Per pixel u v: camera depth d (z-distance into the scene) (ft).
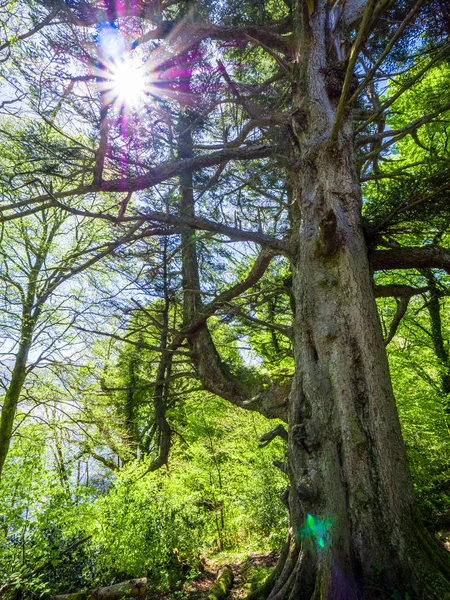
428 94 20.92
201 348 20.62
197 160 16.19
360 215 14.55
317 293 13.35
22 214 13.88
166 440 21.98
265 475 28.84
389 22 15.81
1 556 16.71
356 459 10.67
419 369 29.27
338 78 15.90
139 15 16.74
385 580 9.23
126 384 33.73
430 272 21.49
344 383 11.66
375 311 12.81
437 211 14.47
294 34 18.71
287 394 16.72
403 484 10.46
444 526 19.33
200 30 17.71
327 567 9.49
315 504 10.59
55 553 18.38
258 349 28.27
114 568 22.74
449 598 8.50
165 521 24.81
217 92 19.52
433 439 24.97
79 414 32.86
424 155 24.90
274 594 10.89
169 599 20.44
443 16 14.51
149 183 15.55
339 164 14.82
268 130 21.04
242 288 19.89
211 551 32.22
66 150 14.35
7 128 18.38
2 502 17.84
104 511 22.89
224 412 37.93
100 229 30.94
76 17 13.11
